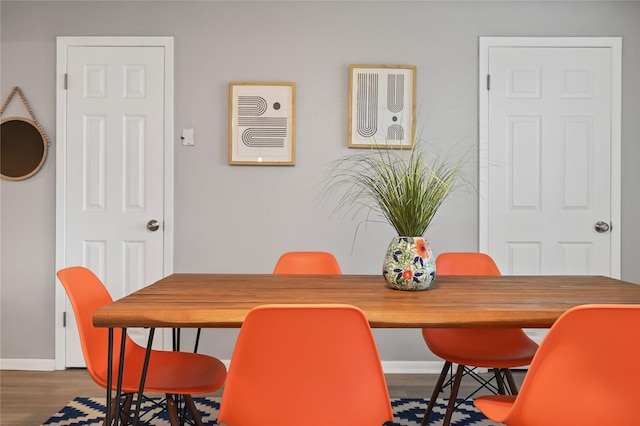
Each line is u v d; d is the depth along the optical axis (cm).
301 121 342
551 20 340
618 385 124
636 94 341
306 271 251
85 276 188
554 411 127
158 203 341
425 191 185
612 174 340
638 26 340
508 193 341
